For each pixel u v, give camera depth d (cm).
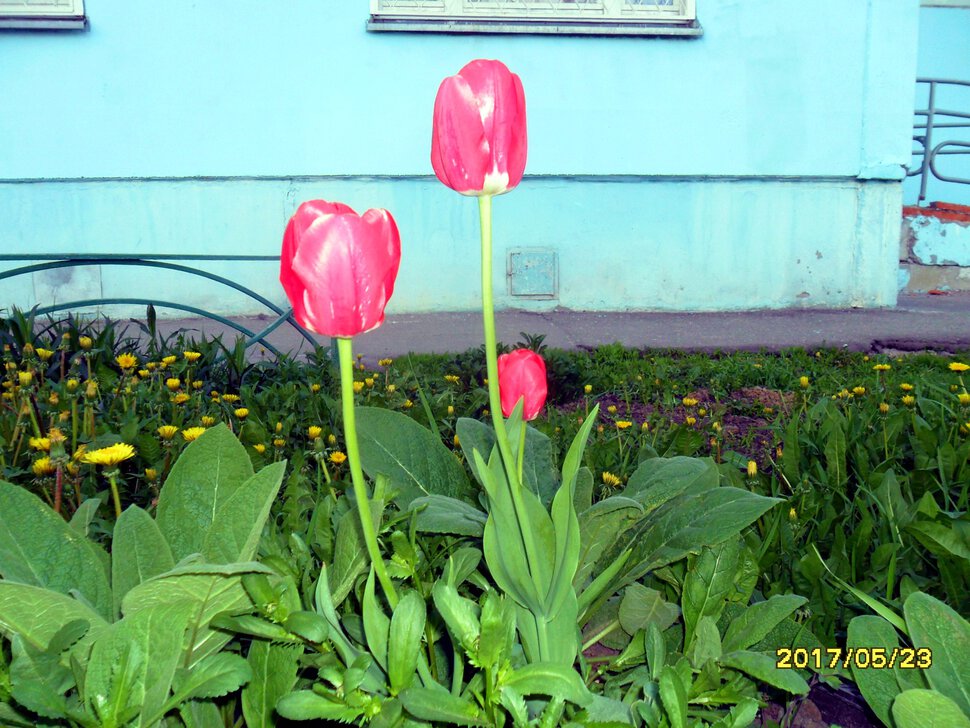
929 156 1091
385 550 160
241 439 274
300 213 101
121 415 288
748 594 164
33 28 725
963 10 1198
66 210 762
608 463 249
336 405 330
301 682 132
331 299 96
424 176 791
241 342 433
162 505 147
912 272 1053
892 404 367
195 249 780
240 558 130
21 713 112
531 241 815
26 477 241
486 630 106
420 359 538
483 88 105
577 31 769
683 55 789
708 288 839
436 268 812
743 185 824
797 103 807
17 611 112
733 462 271
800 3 789
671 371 523
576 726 111
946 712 117
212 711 125
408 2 765
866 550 190
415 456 178
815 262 844
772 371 528
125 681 105
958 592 172
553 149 796
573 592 125
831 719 157
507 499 121
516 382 122
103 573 131
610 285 830
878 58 802
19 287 766
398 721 109
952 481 233
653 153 805
